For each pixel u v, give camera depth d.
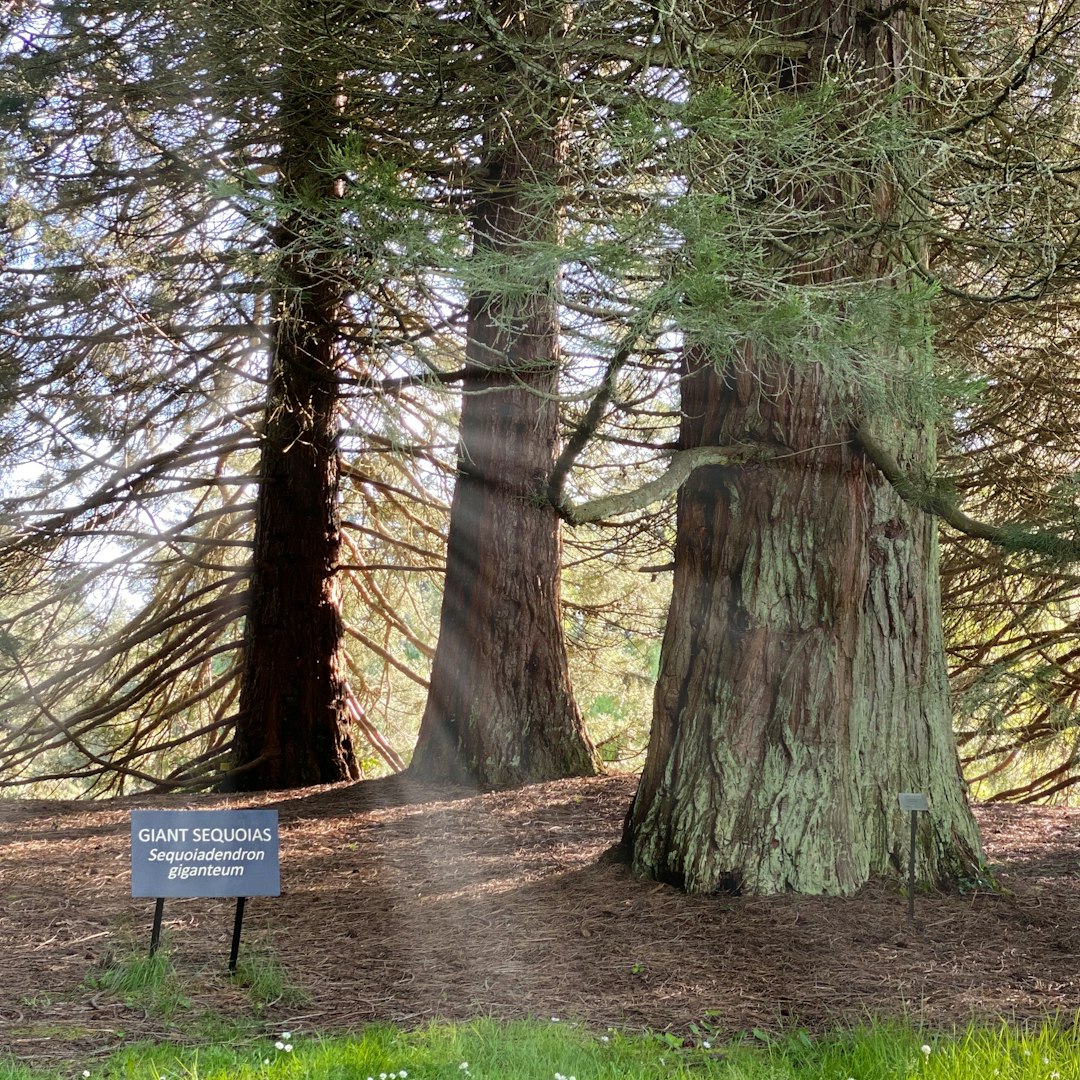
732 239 4.58
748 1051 3.88
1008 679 10.89
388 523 15.19
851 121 5.11
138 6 7.62
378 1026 4.16
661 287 4.21
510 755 9.63
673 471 5.72
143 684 13.50
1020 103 6.54
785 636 6.09
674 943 5.18
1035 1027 4.11
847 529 6.11
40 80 8.25
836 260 5.79
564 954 5.08
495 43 5.67
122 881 6.63
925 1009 4.35
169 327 9.73
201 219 9.34
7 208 8.94
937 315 7.95
